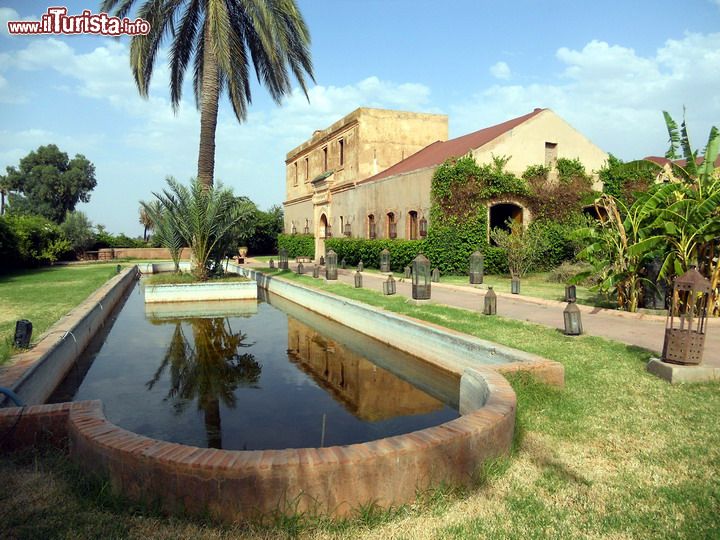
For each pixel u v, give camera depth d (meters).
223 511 3.05
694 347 5.98
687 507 3.29
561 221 20.86
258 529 2.99
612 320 9.88
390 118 27.89
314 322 14.42
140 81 17.73
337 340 11.99
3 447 4.02
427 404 7.30
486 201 19.89
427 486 3.36
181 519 3.06
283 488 3.06
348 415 6.78
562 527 3.07
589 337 8.19
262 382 8.47
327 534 2.97
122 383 8.36
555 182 21.12
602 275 11.34
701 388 5.66
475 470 3.63
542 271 20.38
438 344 8.88
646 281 10.30
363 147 27.39
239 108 18.55
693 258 9.56
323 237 32.50
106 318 14.63
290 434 6.07
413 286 12.34
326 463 3.10
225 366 9.55
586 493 3.50
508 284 16.66
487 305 10.53
